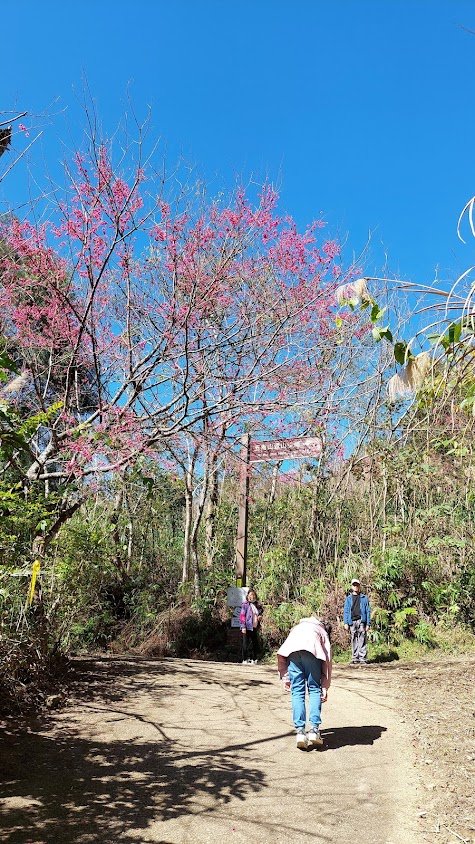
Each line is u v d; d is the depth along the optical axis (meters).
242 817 4.14
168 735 5.98
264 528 16.97
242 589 13.41
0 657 6.34
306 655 5.81
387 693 8.19
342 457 16.02
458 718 6.50
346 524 16.12
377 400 13.84
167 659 10.84
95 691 7.60
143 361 7.81
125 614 14.26
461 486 14.41
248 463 8.96
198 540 18.06
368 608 11.62
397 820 4.10
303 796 4.52
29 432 5.85
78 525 9.67
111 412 7.51
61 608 8.73
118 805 4.26
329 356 8.63
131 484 8.65
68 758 5.16
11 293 7.76
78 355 8.19
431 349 2.71
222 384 7.85
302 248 8.18
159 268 8.34
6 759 5.00
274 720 6.77
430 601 13.01
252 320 8.19
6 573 6.05
